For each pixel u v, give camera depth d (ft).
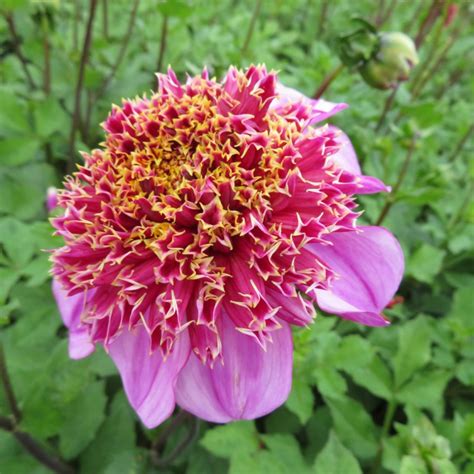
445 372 0.72
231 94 0.48
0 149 0.86
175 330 0.40
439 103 1.23
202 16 1.31
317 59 1.16
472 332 0.76
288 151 0.44
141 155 0.45
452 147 1.22
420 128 0.86
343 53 0.76
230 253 0.43
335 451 0.48
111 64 1.09
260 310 0.40
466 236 0.93
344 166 0.53
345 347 0.64
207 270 0.40
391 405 0.71
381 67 0.74
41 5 0.89
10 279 0.72
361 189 0.47
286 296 0.42
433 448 0.50
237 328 0.41
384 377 0.72
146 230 0.41
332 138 0.48
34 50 1.01
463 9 1.19
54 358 0.63
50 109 0.88
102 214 0.42
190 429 0.64
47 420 0.60
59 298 0.50
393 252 0.45
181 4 0.87
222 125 0.45
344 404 0.71
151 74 1.06
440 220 1.02
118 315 0.42
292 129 0.47
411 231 0.99
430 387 0.71
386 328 0.82
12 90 1.01
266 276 0.41
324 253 0.46
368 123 1.11
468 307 0.85
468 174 1.00
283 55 1.51
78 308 0.49
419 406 0.70
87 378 0.62
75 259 0.43
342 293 0.45
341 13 1.61
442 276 0.98
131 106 0.50
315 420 0.74
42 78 1.06
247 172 0.42
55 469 0.68
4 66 1.08
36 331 0.76
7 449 0.67
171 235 0.41
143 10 1.28
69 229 0.44
